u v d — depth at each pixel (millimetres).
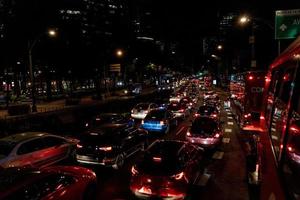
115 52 67000
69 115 23062
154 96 47781
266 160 4594
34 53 49969
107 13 74750
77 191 7531
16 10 48969
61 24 54219
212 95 42094
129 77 112938
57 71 58375
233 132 20703
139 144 13773
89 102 55469
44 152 11180
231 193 9062
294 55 3406
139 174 7977
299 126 2762
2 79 62719
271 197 3441
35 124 19422
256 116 15992
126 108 34656
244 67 55781
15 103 57031
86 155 11312
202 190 9289
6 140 10664
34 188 6418
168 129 20453
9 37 48000
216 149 15055
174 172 7801
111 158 11211
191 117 28984
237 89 25031
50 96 61250
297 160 2658
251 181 9648
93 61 59156
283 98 3805
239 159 13148
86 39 59406
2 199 5785
